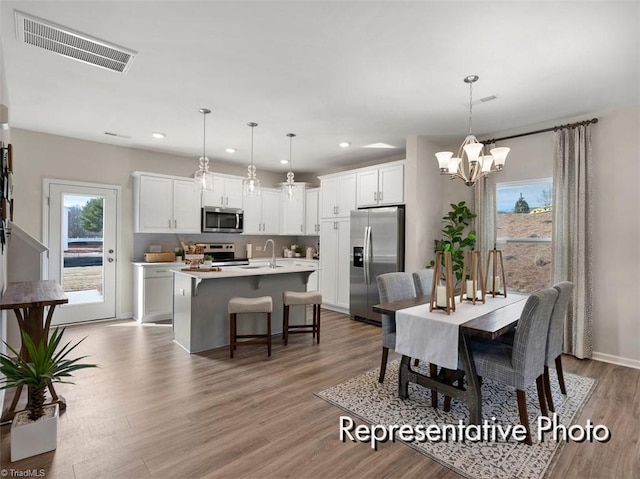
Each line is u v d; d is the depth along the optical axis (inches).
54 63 105.3
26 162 174.2
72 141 187.2
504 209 173.2
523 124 160.1
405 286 131.2
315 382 118.2
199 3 78.0
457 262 172.2
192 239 235.3
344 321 205.2
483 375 91.4
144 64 106.0
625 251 137.4
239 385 115.1
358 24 85.6
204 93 127.7
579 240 143.9
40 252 141.4
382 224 193.6
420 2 77.4
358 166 252.8
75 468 73.4
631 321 136.2
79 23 85.5
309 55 100.5
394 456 79.5
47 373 80.0
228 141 192.5
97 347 152.6
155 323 193.2
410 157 183.2
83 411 96.9
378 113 147.4
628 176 136.7
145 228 203.2
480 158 109.7
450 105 137.6
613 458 79.0
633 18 81.7
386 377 122.7
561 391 110.7
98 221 196.4
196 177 143.0
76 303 190.4
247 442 83.8
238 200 247.3
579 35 89.2
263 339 166.1
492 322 90.3
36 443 77.2
